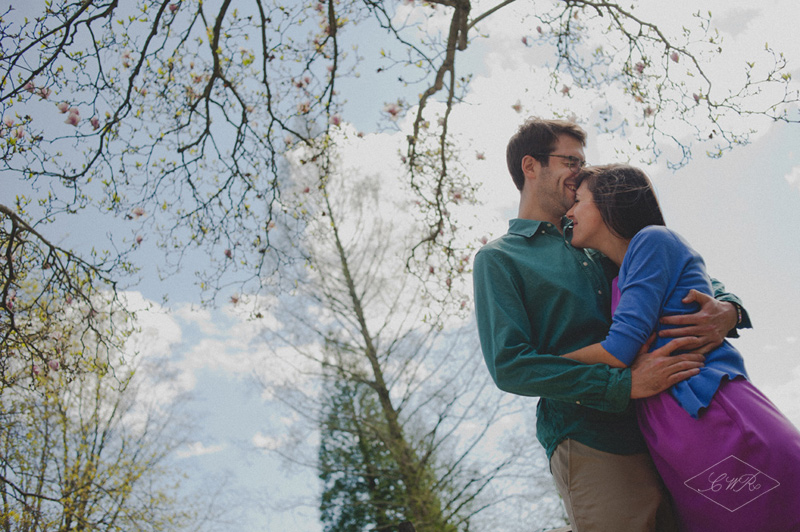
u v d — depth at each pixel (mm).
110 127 4055
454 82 4797
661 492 1414
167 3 3896
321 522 15211
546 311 1583
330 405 14867
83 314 4910
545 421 1607
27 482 8398
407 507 13203
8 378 4848
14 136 3846
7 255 4289
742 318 1484
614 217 1574
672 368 1304
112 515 10281
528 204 1867
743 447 1196
